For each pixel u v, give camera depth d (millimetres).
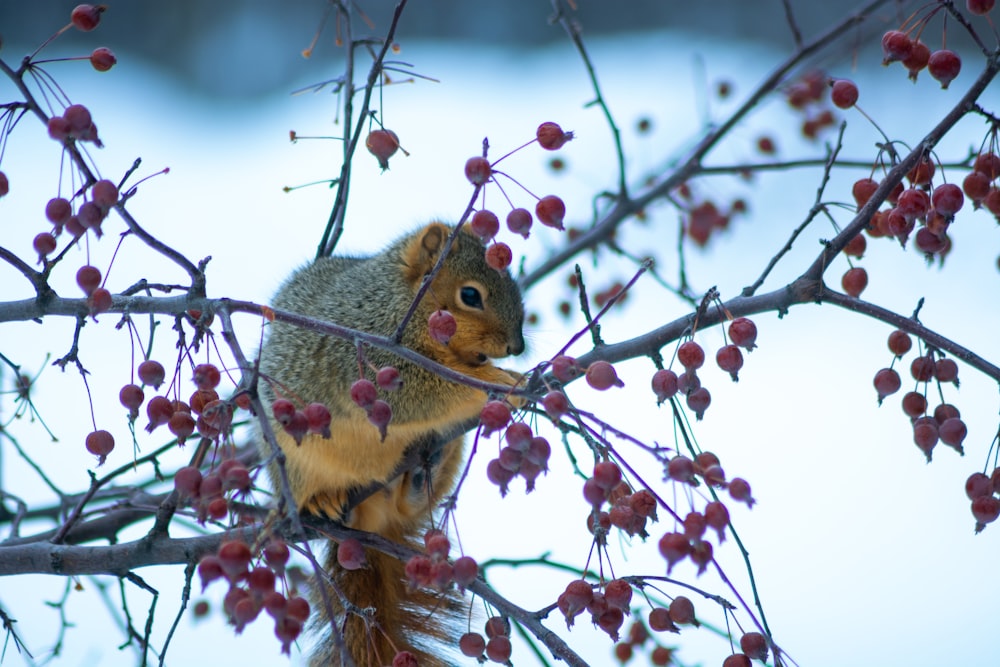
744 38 28375
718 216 14234
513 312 10648
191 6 27594
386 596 10188
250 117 26438
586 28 29078
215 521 6824
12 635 9047
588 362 8203
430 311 10422
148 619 8258
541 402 6480
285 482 6293
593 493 6582
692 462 6395
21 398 9141
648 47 28266
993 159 8031
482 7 29031
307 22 27953
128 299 7473
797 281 8188
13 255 7391
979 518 7477
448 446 10680
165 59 27422
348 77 10859
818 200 8383
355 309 10477
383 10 28547
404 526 10680
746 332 6980
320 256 11422
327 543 10297
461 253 10625
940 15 25859
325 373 10141
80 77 26734
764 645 6973
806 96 14000
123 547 8414
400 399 10062
